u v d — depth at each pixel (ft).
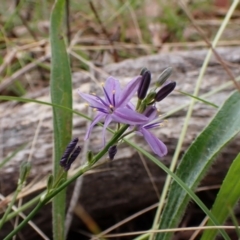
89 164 1.00
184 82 1.69
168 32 2.54
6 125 1.59
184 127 1.41
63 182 1.05
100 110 0.98
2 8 2.73
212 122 1.17
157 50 2.26
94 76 1.79
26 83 2.17
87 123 1.55
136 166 1.48
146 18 2.60
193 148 1.17
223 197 1.15
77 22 2.57
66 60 1.27
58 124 1.24
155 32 2.61
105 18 2.63
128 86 0.97
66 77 1.26
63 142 1.24
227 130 1.16
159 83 0.99
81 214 1.50
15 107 1.69
